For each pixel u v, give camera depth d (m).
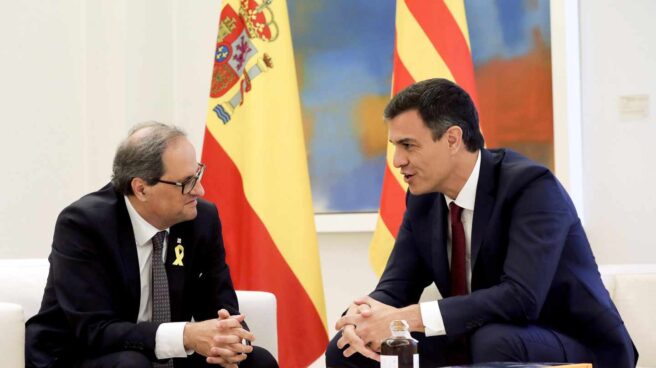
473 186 2.71
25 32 4.54
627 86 4.28
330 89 4.62
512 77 4.41
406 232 2.96
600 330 2.61
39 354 2.54
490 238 2.67
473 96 3.77
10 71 4.50
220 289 2.83
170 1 4.75
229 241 3.70
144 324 2.53
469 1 4.47
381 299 2.84
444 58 3.76
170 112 4.73
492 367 2.09
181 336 2.50
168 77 4.72
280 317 3.63
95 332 2.53
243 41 3.80
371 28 4.59
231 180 3.73
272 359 2.67
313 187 4.61
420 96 2.66
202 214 2.84
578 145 4.36
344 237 4.59
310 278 3.68
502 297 2.52
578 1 4.36
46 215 4.53
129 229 2.70
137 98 4.56
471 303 2.52
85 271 2.61
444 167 2.67
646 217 4.25
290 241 3.68
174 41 4.75
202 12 4.76
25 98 4.52
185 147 2.68
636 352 2.69
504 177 2.70
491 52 4.44
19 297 2.84
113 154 4.52
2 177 4.45
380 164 4.55
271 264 3.65
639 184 4.25
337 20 4.62
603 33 4.31
